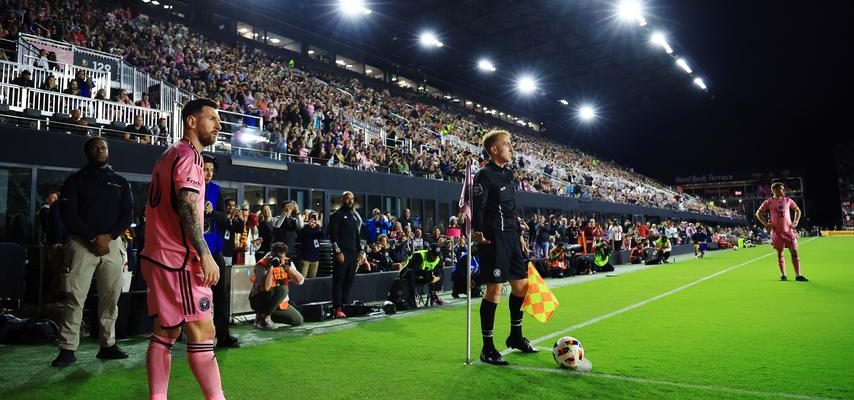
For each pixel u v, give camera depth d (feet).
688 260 74.79
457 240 45.78
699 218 172.24
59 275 17.69
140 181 41.32
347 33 119.14
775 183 39.52
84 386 13.69
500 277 15.71
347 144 63.82
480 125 133.69
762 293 31.94
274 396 12.52
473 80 153.38
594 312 26.25
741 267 56.24
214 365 9.80
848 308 25.16
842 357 15.65
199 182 9.72
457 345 18.81
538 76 156.56
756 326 21.02
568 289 38.55
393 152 70.79
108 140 39.58
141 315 22.04
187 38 75.77
